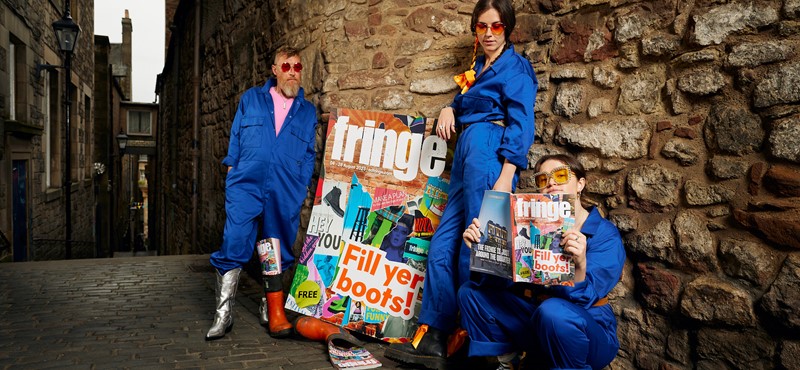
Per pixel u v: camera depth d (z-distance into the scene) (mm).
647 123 2420
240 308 3822
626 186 2480
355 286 3068
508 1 2641
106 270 5215
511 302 2248
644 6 2469
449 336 2705
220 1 6641
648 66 2441
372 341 3105
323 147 3643
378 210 3102
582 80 2705
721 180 2160
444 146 3023
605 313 2125
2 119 6793
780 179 1968
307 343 3029
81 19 13750
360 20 3549
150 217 27578
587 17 2709
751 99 2078
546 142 2857
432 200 3014
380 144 3141
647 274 2377
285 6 4301
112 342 2998
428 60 3328
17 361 2650
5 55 7180
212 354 2811
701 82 2230
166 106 14312
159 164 16922
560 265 1965
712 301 2125
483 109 2643
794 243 1915
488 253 2131
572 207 1972
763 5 2064
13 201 7812
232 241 3055
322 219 3176
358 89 3512
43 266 5398
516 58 2619
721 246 2139
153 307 3824
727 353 2084
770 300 1953
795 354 1886
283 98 3211
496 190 2348
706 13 2229
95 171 16547
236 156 3141
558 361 2000
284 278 3994
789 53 1979
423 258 2988
